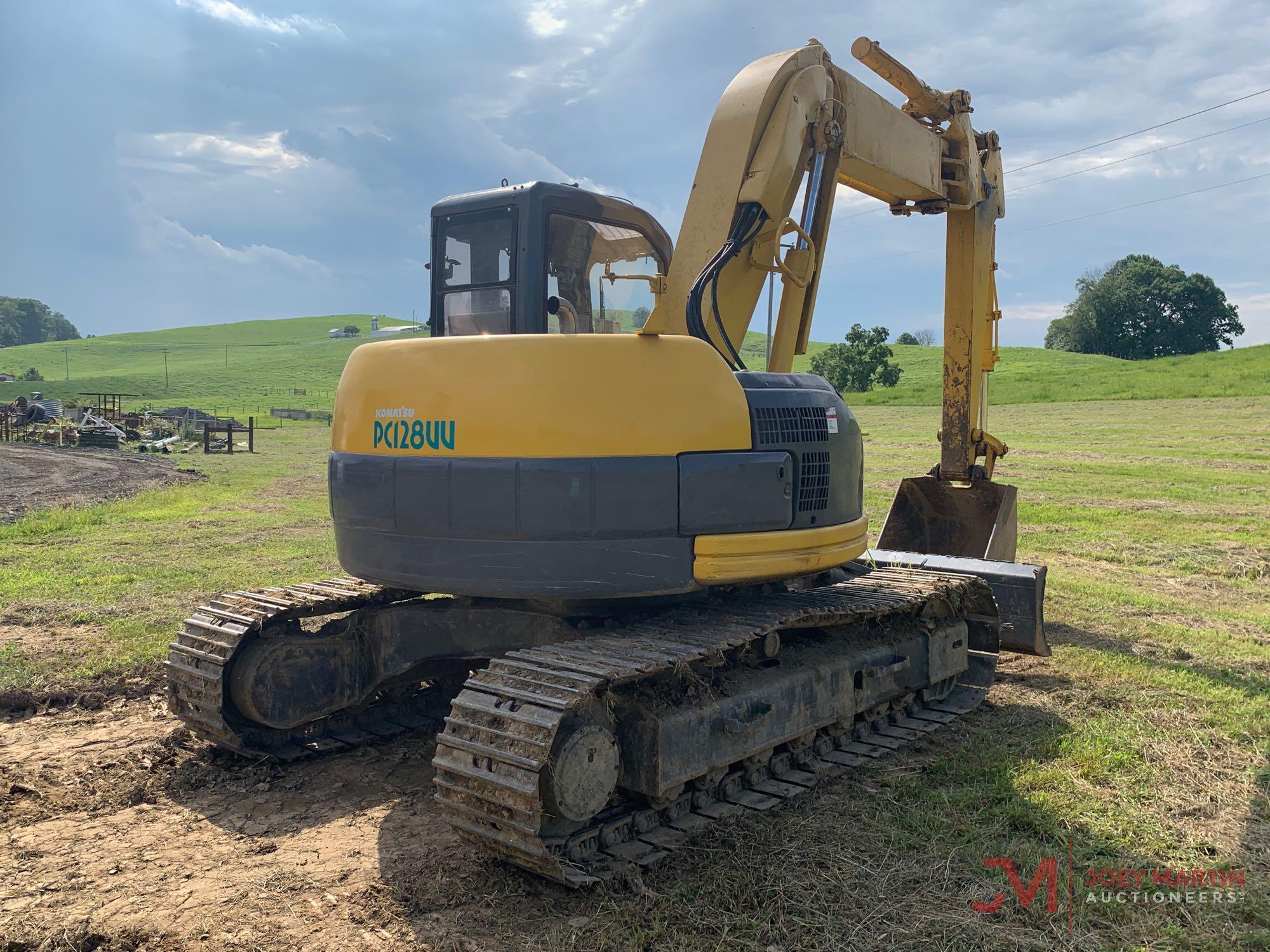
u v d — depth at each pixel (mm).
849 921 3750
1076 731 5891
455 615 5461
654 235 5969
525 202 5039
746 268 5777
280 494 19734
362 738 5828
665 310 5730
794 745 5258
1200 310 102312
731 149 5715
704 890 3975
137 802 4977
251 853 4371
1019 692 6766
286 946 3588
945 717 6203
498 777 3748
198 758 5539
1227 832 4535
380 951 3561
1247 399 40156
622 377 4543
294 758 5480
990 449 9055
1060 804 4785
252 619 5426
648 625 4777
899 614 6238
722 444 4723
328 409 72062
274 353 136500
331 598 5770
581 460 4469
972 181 8281
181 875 4148
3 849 4398
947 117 8109
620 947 3576
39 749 5637
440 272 5398
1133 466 21719
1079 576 10883
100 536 13633
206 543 12977
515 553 4516
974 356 8719
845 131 6469
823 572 6348
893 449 28516
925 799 4871
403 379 4828
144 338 163375
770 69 5809
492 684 4098
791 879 4051
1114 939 3674
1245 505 16016
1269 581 10664
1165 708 6297
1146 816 4688
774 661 5234
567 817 3848
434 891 3998
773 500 4848
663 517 4559
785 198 5801
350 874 4156
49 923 3740
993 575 7105
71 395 86188
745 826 4562
